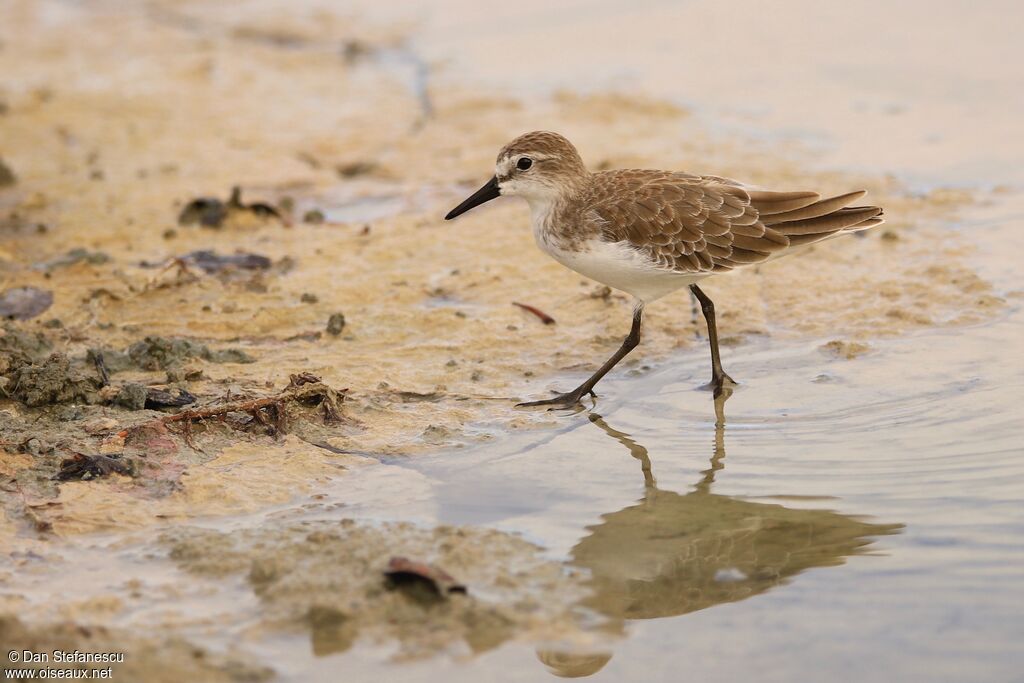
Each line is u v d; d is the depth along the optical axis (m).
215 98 24.22
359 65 26.31
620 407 13.27
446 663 8.91
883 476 11.44
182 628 9.34
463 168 20.45
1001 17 26.67
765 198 13.30
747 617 9.48
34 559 10.37
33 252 17.44
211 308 15.66
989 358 13.67
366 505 11.19
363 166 20.91
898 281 15.78
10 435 12.20
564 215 13.72
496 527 10.74
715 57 25.47
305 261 17.17
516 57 26.12
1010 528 10.42
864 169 19.45
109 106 23.69
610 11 28.91
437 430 12.65
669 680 8.72
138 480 11.60
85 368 13.88
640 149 20.56
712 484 11.50
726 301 15.70
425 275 16.62
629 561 10.22
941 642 9.04
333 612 9.35
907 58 24.62
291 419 12.79
